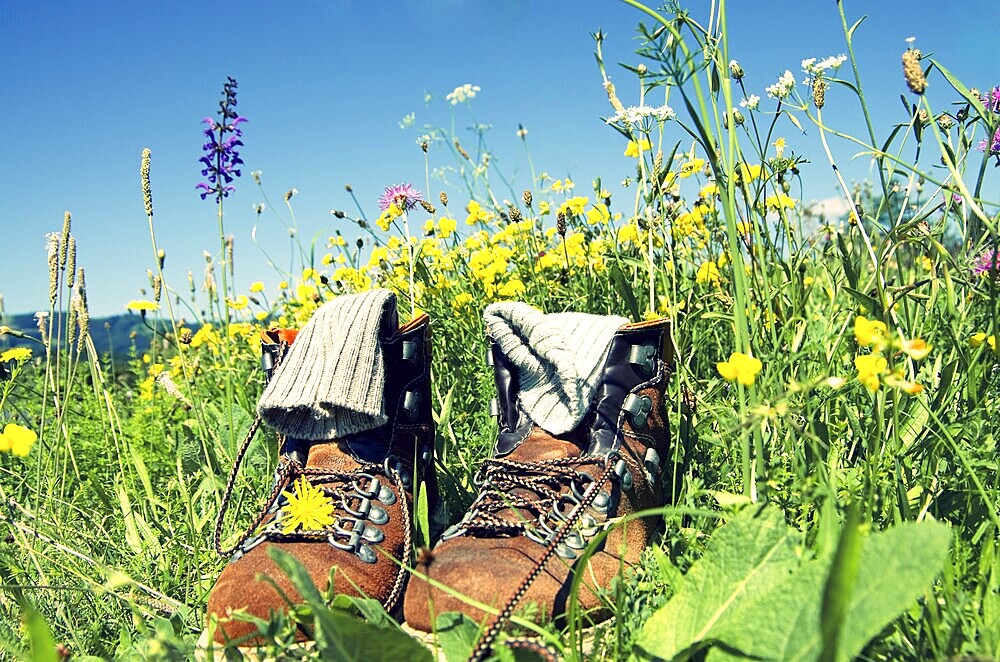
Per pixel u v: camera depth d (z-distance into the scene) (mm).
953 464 528
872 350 580
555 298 908
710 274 773
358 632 400
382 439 589
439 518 633
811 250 699
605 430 566
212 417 910
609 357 579
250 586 497
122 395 1309
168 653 448
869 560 383
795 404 529
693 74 507
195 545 612
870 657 415
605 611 494
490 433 759
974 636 415
